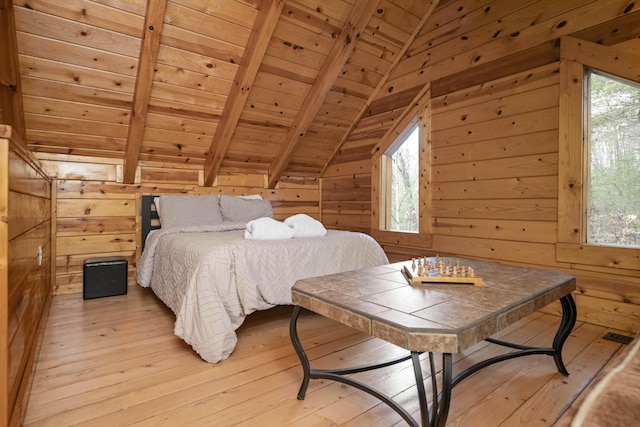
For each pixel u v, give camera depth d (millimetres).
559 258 2439
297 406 1407
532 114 2592
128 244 3404
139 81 2674
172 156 3598
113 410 1374
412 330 968
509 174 2729
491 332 1061
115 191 3336
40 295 2064
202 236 2607
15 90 2428
